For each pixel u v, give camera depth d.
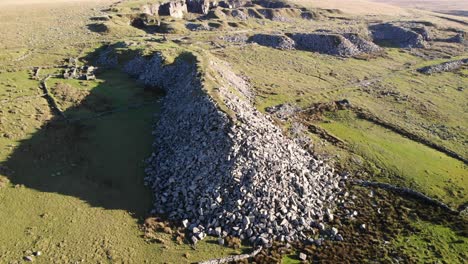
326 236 49.06
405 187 59.09
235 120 58.75
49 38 113.25
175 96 75.38
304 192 53.00
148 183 56.72
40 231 46.84
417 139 74.12
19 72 88.31
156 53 94.50
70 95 77.50
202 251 45.84
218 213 49.50
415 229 50.97
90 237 46.72
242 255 45.41
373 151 68.50
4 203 50.44
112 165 59.75
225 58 106.00
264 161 54.00
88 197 53.12
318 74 105.31
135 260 44.25
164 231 48.47
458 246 48.56
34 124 67.31
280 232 48.47
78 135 66.25
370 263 45.56
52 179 55.69
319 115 81.50
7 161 57.59
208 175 53.31
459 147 72.12
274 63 109.25
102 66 96.12
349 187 58.28
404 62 121.50
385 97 92.81
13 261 42.38
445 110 87.44
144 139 66.94
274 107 80.94
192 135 60.31
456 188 59.75
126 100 79.44
